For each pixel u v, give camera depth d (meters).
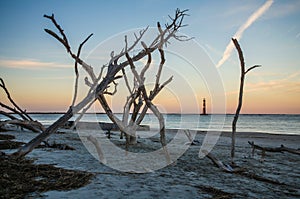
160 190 4.01
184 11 6.87
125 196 3.62
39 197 3.42
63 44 5.39
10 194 3.47
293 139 18.22
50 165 5.32
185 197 3.70
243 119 73.44
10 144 8.13
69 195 3.55
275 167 6.63
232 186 4.50
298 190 4.40
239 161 7.38
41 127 6.52
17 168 4.88
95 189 3.87
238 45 6.55
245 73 6.71
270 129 36.97
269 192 4.19
